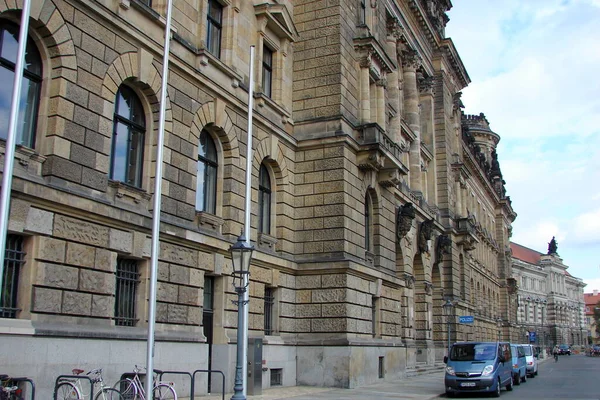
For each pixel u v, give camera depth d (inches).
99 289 772.0
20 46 577.9
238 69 1141.1
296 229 1277.1
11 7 691.4
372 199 1450.5
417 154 2043.6
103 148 805.2
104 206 784.3
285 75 1316.4
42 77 749.3
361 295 1274.6
